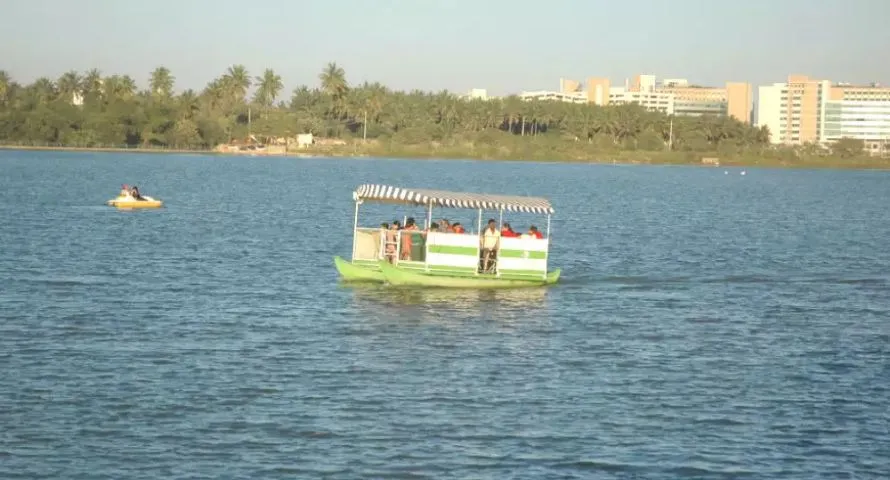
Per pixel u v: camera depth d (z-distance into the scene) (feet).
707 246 370.94
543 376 165.78
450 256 240.94
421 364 171.22
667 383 163.32
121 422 139.44
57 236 338.54
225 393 152.46
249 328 195.83
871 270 308.19
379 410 146.20
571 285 254.68
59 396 149.48
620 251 344.49
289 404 147.95
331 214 466.29
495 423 142.00
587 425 142.00
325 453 130.21
